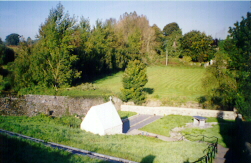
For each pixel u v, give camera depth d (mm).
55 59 40781
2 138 14344
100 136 23109
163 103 44031
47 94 34719
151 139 25312
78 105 36781
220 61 36250
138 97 43625
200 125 32625
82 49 57844
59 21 41906
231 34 28500
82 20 68062
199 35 93125
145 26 106562
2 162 10664
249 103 21266
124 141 22141
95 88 46156
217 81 36594
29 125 21797
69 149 15805
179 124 34062
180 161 15531
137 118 38906
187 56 96062
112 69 78312
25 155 12305
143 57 87875
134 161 14766
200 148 19703
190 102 43219
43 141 16797
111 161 14094
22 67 37469
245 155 16703
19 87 36281
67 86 41688
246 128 19953
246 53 25281
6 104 28406
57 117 31062
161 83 63125
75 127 27266
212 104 41406
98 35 69250
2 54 45844
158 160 15461
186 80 66688
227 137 25703
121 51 78375
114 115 27125
